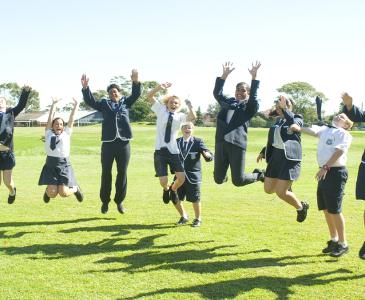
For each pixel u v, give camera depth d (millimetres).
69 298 4570
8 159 8109
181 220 7887
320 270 5457
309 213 8875
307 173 17297
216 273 5336
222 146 7348
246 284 4996
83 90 8164
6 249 6230
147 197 10859
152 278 5164
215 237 6938
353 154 28109
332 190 5871
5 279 5070
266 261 5781
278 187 6781
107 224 7801
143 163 21500
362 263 5715
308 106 95375
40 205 9555
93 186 13039
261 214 8742
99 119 105438
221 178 7559
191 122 7930
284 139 6680
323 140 5984
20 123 99625
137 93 8352
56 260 5766
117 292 4738
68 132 8008
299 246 6441
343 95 5758
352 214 8820
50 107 8000
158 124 7711
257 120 71938
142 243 6598
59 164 7902
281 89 96062
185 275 5262
